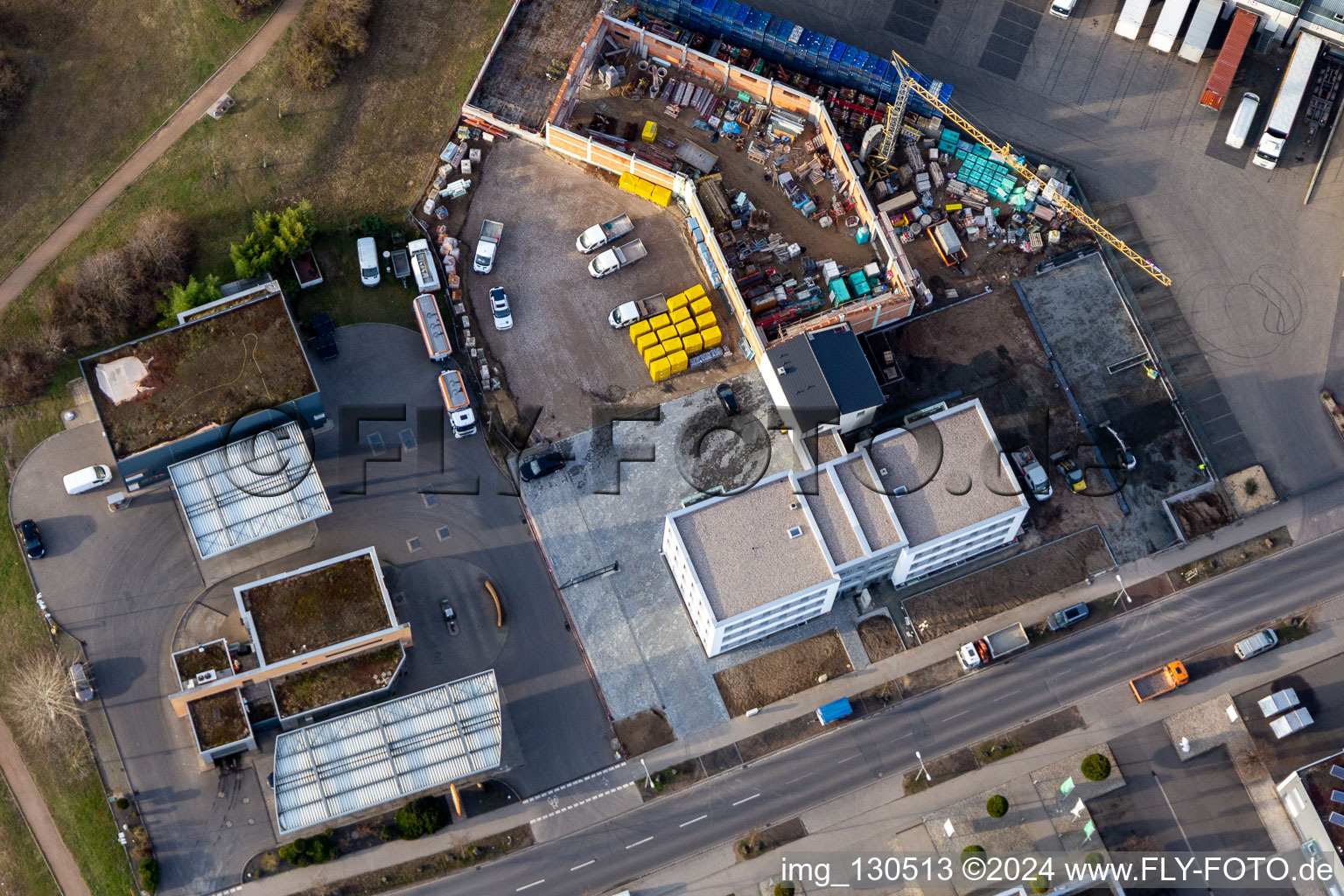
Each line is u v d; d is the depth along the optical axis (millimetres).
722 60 178625
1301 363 171250
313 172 176875
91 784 154500
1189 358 171625
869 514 154375
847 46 179375
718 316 172625
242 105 179625
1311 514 165625
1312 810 148375
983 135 177375
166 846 152250
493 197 177375
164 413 158750
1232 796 154000
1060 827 153000
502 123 176875
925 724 157375
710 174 176250
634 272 174750
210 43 182250
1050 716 157625
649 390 169875
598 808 154375
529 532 164125
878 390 160500
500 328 171000
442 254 174000
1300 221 176750
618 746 156375
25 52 181000
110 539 162375
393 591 161125
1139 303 173625
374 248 172250
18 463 164875
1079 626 161375
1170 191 178375
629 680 158875
